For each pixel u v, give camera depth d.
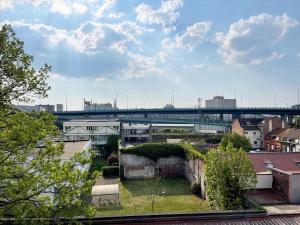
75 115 159.12
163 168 48.59
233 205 25.38
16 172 12.35
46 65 13.39
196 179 40.56
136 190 40.94
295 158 35.56
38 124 12.45
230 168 26.75
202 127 136.00
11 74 12.42
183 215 18.84
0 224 14.23
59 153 13.07
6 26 12.38
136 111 157.00
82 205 12.67
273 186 30.70
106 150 70.75
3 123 12.70
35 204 12.23
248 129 81.31
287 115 141.75
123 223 18.22
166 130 106.38
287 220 19.64
